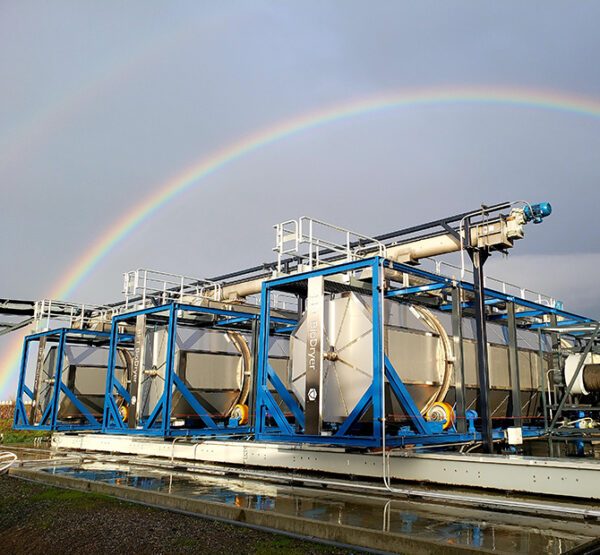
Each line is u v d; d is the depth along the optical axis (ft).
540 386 63.16
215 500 33.09
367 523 26.81
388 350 44.24
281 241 49.47
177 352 62.23
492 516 28.50
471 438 47.34
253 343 67.62
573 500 32.22
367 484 36.78
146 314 64.69
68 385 78.84
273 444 47.29
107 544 25.40
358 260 43.24
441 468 37.70
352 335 44.96
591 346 51.60
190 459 53.36
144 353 64.85
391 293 49.14
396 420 45.34
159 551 24.06
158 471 46.96
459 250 51.21
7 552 25.63
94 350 82.69
